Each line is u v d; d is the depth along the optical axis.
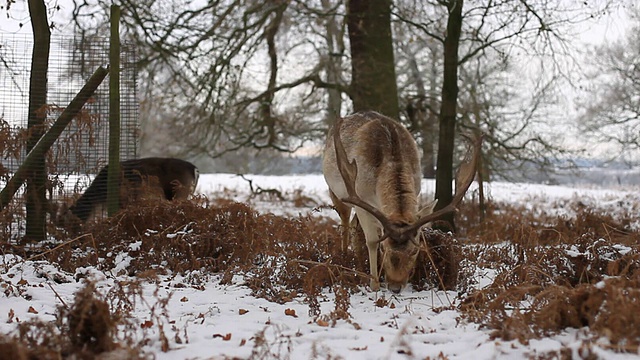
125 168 9.50
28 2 8.88
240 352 4.49
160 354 4.45
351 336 5.00
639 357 4.15
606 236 7.87
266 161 25.08
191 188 11.87
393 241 6.04
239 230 7.65
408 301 6.28
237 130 16.86
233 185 25.77
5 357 3.83
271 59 17.20
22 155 8.59
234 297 6.26
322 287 6.68
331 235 8.23
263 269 6.75
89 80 8.81
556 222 11.07
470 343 4.77
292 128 17.25
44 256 7.63
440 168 10.38
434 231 6.99
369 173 6.82
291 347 4.64
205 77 15.10
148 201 8.31
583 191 26.09
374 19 14.02
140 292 5.00
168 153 18.42
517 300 5.27
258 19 15.34
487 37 11.91
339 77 16.16
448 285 6.80
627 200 20.20
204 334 4.96
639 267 6.22
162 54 14.45
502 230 10.53
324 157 7.80
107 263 7.38
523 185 28.17
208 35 14.78
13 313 5.27
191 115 16.52
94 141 8.94
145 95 15.69
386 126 7.20
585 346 4.25
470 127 15.25
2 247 7.80
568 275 6.30
